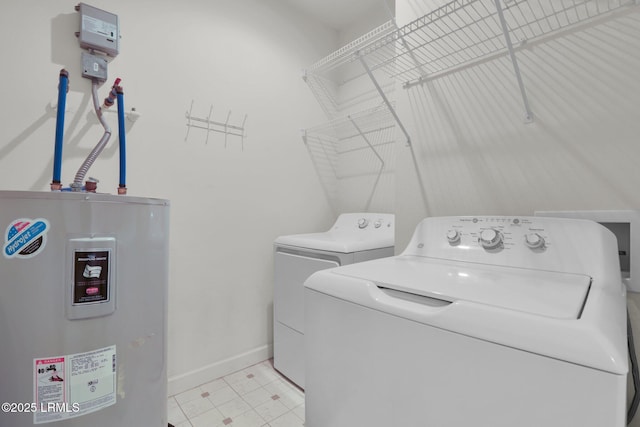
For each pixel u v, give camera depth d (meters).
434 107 1.37
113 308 0.91
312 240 1.81
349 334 0.83
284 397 1.74
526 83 1.09
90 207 0.87
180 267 1.80
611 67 0.92
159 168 1.71
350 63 2.60
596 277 0.77
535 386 0.52
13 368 0.80
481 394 0.58
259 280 2.17
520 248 0.95
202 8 1.89
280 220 2.29
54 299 0.83
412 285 0.77
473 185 1.24
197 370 1.86
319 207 2.56
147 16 1.67
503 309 0.59
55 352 0.83
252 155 2.13
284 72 2.33
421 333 0.67
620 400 0.45
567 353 0.49
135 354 0.97
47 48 1.37
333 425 0.88
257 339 2.15
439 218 1.20
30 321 0.81
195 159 1.86
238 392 1.79
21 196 0.81
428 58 1.38
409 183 1.47
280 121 2.30
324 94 2.59
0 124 1.28
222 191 1.98
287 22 2.35
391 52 2.21
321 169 2.57
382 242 1.74
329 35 2.65
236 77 2.05
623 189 0.90
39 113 1.36
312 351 0.95
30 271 0.81
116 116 1.55
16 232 0.80
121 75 1.58
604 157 0.93
